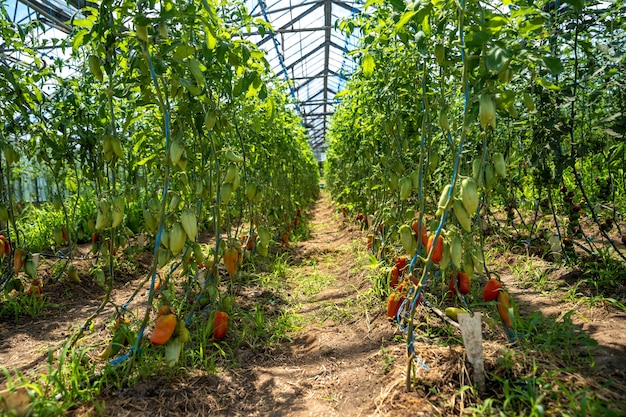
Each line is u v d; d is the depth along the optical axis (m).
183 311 3.03
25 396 1.60
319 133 30.44
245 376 2.29
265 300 3.56
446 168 3.29
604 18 2.96
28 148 3.54
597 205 4.03
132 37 2.06
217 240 2.61
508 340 2.18
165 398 1.94
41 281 3.77
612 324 2.30
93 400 1.83
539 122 3.15
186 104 2.37
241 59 2.33
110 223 2.28
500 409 1.64
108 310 3.35
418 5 1.74
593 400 1.54
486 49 1.72
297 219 7.33
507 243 4.32
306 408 1.99
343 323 2.97
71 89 3.60
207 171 2.79
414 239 2.39
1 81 2.92
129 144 4.02
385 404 1.81
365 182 4.69
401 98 3.18
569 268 3.27
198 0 2.12
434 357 2.04
